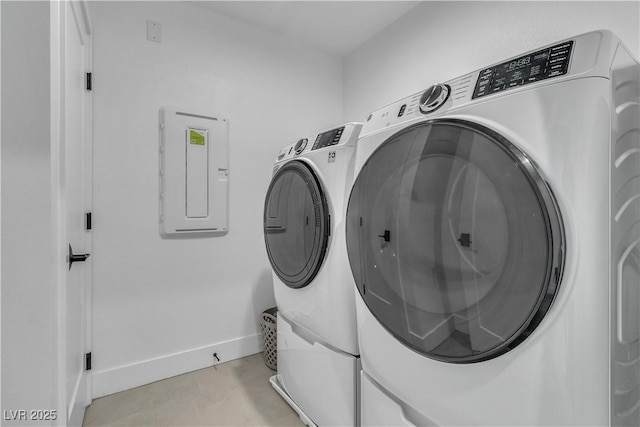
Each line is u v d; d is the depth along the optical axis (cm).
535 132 64
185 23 200
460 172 73
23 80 83
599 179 58
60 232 95
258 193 226
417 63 214
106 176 173
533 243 61
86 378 160
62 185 98
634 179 77
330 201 125
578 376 59
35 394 84
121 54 178
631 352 77
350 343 118
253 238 223
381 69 241
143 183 184
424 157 82
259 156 228
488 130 70
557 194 60
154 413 154
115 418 151
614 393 65
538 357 62
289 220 147
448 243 75
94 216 170
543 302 60
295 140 247
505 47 168
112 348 175
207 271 206
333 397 124
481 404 71
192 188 199
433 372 82
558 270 59
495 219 67
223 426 145
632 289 77
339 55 275
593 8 138
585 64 60
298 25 232
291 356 154
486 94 75
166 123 190
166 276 192
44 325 84
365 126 113
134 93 182
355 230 106
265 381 184
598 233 58
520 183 63
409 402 89
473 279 71
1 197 82
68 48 116
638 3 126
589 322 58
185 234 198
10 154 82
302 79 253
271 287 230
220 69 213
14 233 82
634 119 76
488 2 175
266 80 234
